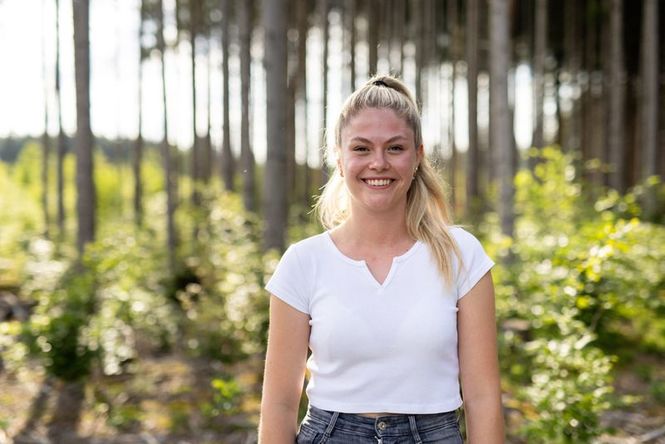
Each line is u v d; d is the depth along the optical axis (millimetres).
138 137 13641
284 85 7160
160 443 4641
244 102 9781
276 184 7113
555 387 3682
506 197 6695
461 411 3723
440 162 2057
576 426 3605
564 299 4254
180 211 13438
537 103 14195
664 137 18031
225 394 4457
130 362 6422
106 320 6016
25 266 9227
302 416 4102
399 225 1791
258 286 6355
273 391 1805
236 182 15820
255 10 16375
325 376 1750
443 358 1719
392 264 1750
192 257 10141
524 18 18203
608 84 17281
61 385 5805
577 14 18062
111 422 4988
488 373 1739
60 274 7539
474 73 13523
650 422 4793
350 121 1788
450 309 1725
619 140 13242
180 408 5246
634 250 6121
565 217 7098
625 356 6223
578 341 3828
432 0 16922
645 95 13734
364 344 1700
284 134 7168
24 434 4832
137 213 13414
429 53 16875
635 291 5727
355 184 1772
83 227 7777
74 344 5742
